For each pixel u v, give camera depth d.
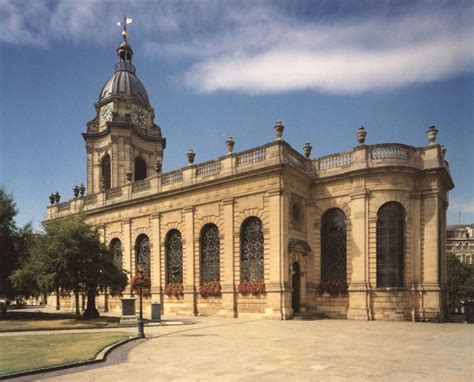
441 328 21.19
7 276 32.31
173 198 34.59
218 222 31.09
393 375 10.02
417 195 28.09
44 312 38.06
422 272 27.33
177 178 34.88
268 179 28.28
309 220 30.61
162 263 34.91
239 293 29.09
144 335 17.84
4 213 33.41
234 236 29.86
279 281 26.75
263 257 28.39
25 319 28.23
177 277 34.22
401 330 20.09
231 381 9.49
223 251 30.36
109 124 44.59
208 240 32.16
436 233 27.22
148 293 35.53
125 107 46.09
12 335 18.78
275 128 28.81
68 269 27.45
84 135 46.53
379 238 27.56
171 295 33.72
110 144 44.91
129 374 10.32
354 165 29.00
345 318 27.86
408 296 26.97
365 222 27.75
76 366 11.38
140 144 46.62
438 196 27.66
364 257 27.42
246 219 29.64
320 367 10.95
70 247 27.72
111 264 29.84
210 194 31.81
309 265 30.05
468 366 11.07
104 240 40.41
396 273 26.95
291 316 26.83
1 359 12.06
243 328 21.08
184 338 17.20
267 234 27.95
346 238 28.86
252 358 12.29
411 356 12.58
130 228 38.16
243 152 30.33
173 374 10.27
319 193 30.61
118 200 39.84
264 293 27.72
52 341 16.31
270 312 26.75
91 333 19.39
